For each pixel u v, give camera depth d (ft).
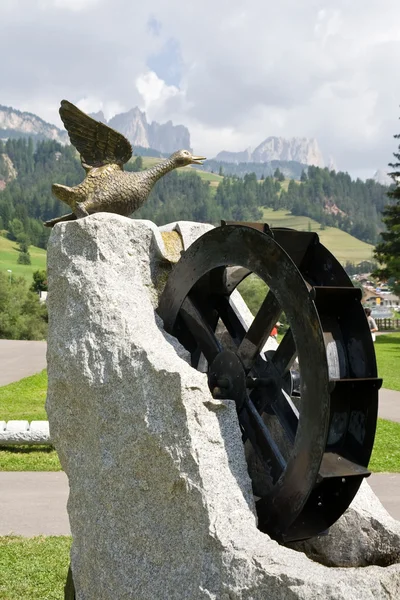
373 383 14.60
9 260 461.37
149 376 15.33
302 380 14.52
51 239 18.20
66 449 17.54
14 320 186.09
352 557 15.74
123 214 19.97
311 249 16.69
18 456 40.68
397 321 223.51
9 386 69.41
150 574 14.92
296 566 12.26
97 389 16.31
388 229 185.37
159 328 17.26
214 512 13.74
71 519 17.34
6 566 24.06
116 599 15.62
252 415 16.02
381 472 38.01
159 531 14.88
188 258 17.28
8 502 31.86
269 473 17.22
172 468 14.52
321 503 15.19
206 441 14.47
